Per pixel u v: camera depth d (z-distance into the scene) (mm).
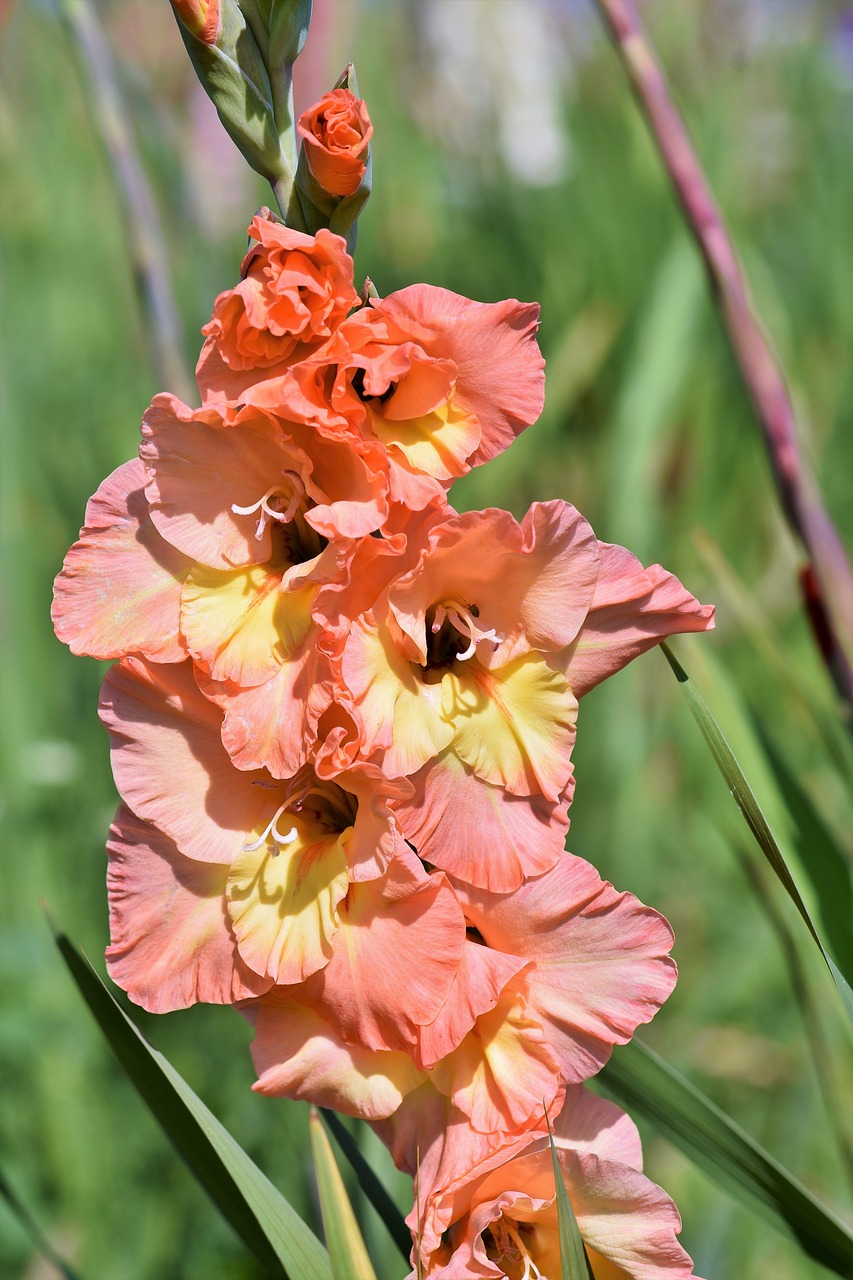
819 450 2492
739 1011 1874
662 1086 1294
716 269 1404
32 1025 1603
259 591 1250
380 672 1240
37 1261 1568
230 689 1241
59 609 1249
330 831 1275
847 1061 1546
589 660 1259
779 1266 1568
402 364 1226
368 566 1239
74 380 2498
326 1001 1250
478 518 1231
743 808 1266
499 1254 1276
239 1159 1256
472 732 1249
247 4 1266
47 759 1968
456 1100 1254
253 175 2639
